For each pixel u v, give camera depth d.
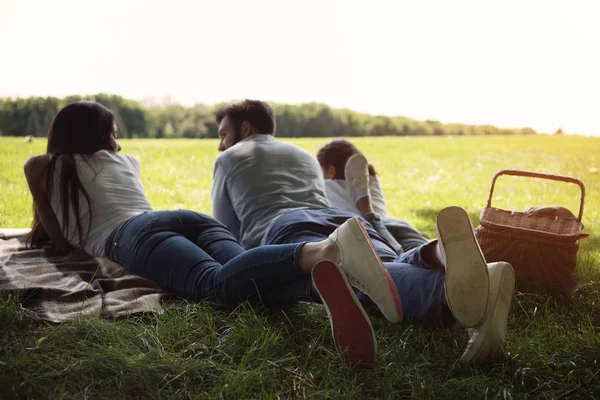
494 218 3.16
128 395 2.02
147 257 2.89
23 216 5.15
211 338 2.42
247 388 2.05
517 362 2.26
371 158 10.92
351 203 3.73
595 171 9.41
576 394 2.09
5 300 2.64
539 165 10.21
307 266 2.39
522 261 3.00
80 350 2.25
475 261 2.17
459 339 2.49
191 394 2.02
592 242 4.77
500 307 2.25
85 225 3.30
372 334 2.15
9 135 14.34
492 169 9.78
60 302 2.74
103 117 3.45
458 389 2.07
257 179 3.35
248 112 3.64
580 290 3.23
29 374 2.03
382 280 2.20
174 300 2.83
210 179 8.13
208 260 2.80
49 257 3.36
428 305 2.41
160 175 8.13
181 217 3.08
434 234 5.30
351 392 2.03
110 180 3.36
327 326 2.54
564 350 2.39
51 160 3.28
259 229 3.20
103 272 3.15
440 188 7.97
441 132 20.55
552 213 3.18
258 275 2.50
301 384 2.12
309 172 3.48
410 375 2.16
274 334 2.40
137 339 2.37
